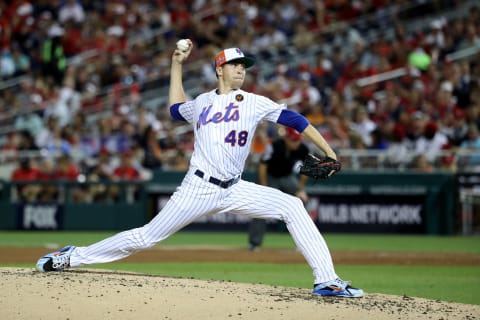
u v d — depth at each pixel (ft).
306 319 62.85
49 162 212.23
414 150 205.77
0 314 61.41
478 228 200.64
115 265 118.93
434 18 272.92
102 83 253.85
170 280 77.66
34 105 239.91
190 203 75.15
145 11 286.66
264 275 107.24
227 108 74.64
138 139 214.90
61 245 158.51
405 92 224.53
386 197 202.08
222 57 75.25
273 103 74.69
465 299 85.61
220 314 63.21
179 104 80.02
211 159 74.49
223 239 185.88
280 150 138.82
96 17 282.97
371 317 64.75
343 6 276.62
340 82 240.73
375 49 254.27
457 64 238.89
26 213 211.41
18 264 116.06
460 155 202.39
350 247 164.04
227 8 277.44
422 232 200.95
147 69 256.73
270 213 75.56
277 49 261.44
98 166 211.00
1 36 271.90
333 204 204.54
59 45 250.78
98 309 63.36
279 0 279.28
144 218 206.80
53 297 66.03
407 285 98.99
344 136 206.90
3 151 222.48
